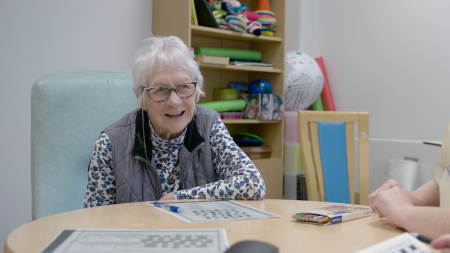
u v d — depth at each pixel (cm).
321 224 81
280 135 297
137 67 119
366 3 301
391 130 285
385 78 289
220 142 129
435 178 104
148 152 123
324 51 336
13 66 226
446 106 252
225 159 127
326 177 201
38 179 130
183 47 120
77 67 246
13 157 228
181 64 116
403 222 76
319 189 201
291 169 304
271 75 303
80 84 141
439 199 102
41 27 234
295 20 333
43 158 131
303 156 201
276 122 295
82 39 247
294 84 304
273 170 294
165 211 91
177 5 250
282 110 294
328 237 72
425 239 64
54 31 238
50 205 130
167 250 60
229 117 278
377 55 294
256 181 113
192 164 130
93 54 251
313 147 203
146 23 272
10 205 228
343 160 204
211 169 130
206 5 251
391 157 267
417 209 76
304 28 339
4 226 226
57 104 135
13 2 225
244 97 290
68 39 242
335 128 205
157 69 115
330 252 63
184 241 65
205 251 60
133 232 71
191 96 119
